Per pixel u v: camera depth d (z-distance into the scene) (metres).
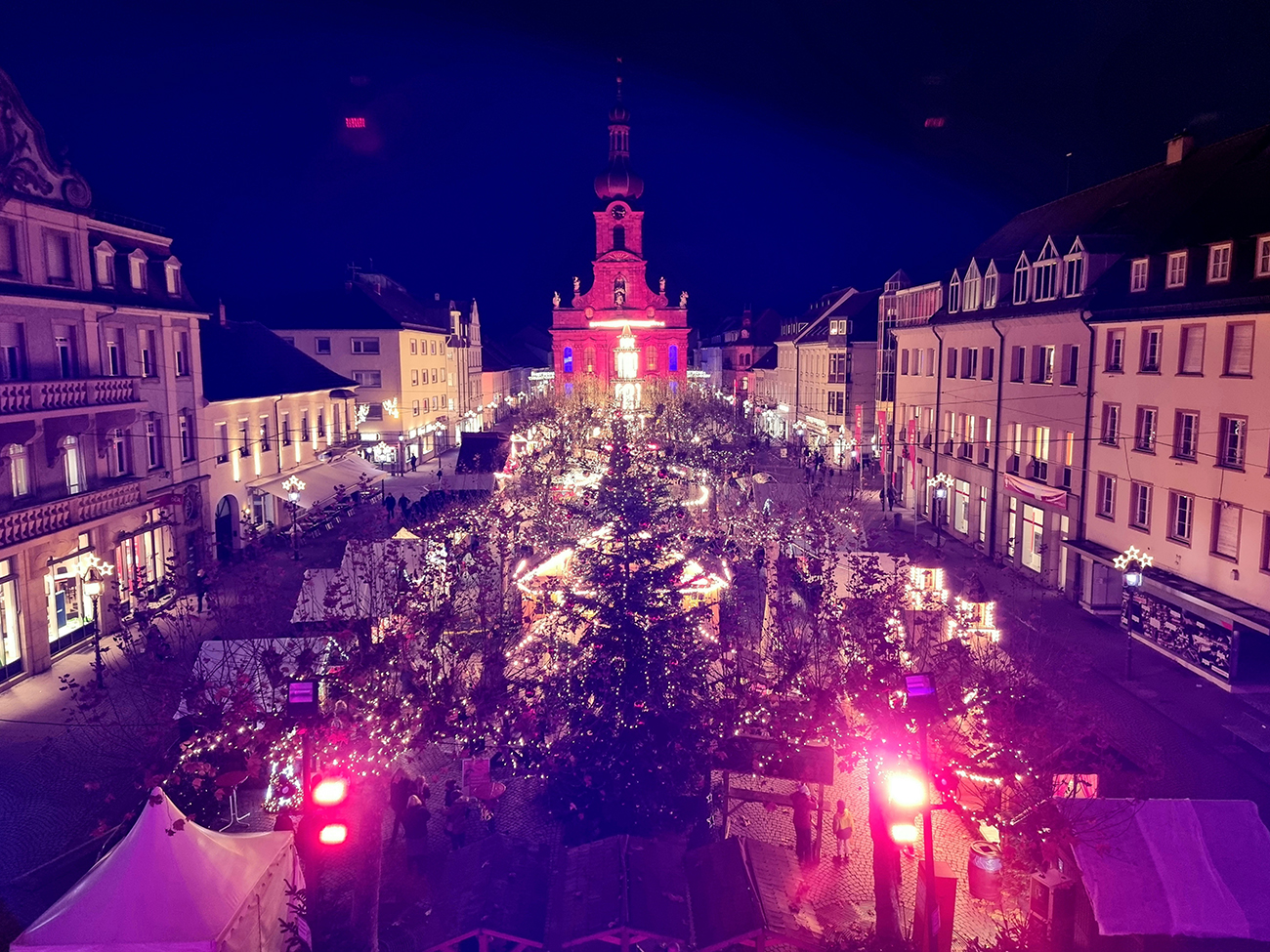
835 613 16.12
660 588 15.32
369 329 67.81
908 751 13.03
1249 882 12.79
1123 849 13.12
